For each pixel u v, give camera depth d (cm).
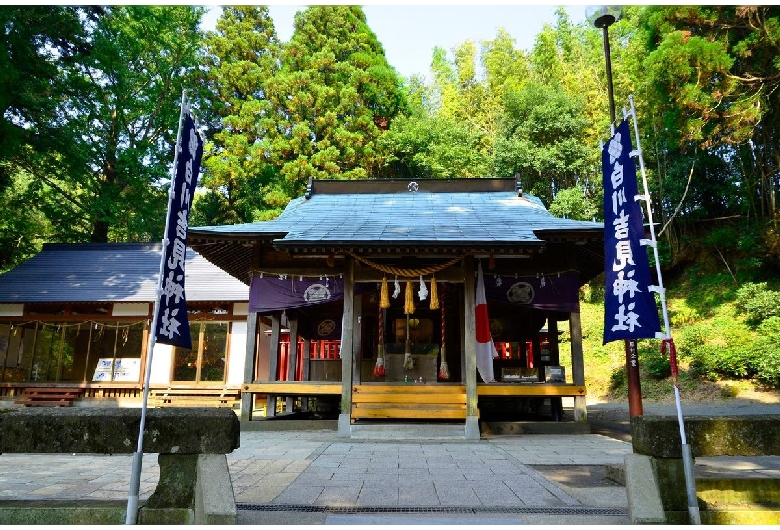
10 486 539
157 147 2572
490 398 1302
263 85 2825
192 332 1784
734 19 1612
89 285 1856
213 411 385
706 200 2273
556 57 3281
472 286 1041
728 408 1264
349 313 1043
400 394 1030
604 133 2505
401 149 2816
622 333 557
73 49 1981
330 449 819
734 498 400
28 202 2245
